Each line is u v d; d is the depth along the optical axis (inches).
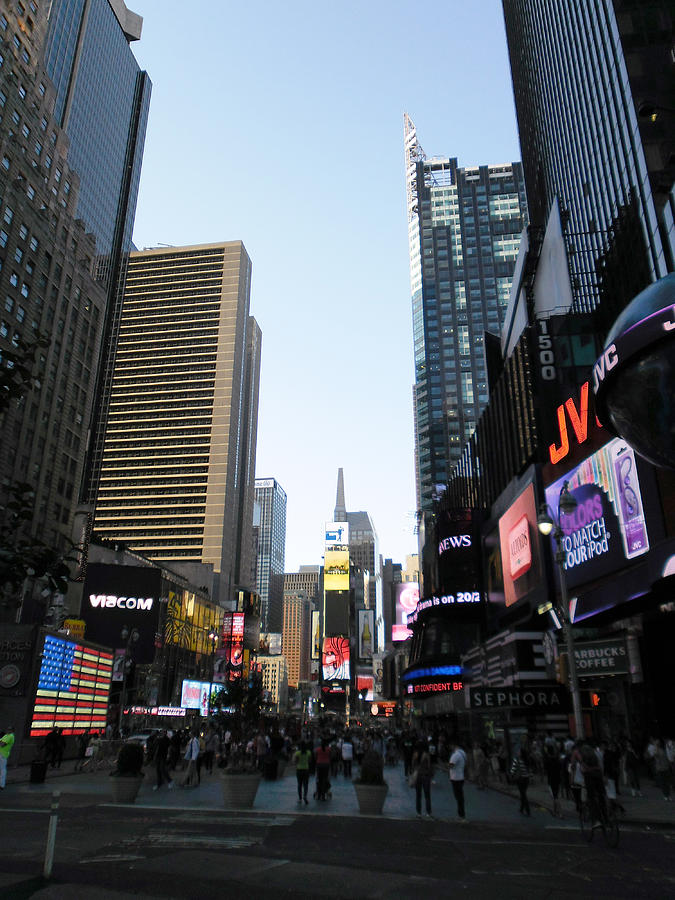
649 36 2094.0
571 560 1569.9
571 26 2790.4
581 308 2516.0
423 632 2989.7
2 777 804.6
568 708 1576.0
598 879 424.2
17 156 3073.3
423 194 7706.7
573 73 2773.1
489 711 1409.9
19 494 258.4
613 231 2202.3
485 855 505.7
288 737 1915.6
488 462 2979.8
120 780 777.6
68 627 2637.8
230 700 1974.7
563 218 2913.4
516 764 788.0
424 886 393.1
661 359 329.7
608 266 2274.9
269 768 1162.6
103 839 533.3
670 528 1161.4
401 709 4889.3
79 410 3531.0
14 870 408.8
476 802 897.5
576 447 1574.8
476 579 2679.6
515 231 7288.4
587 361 2183.8
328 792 877.8
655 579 1144.8
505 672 1787.6
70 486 3398.1
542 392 2165.4
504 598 2237.9
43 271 3245.6
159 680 3796.8
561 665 849.5
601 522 1414.9
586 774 585.0
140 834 561.9
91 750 1391.5
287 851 499.5
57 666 1525.6
